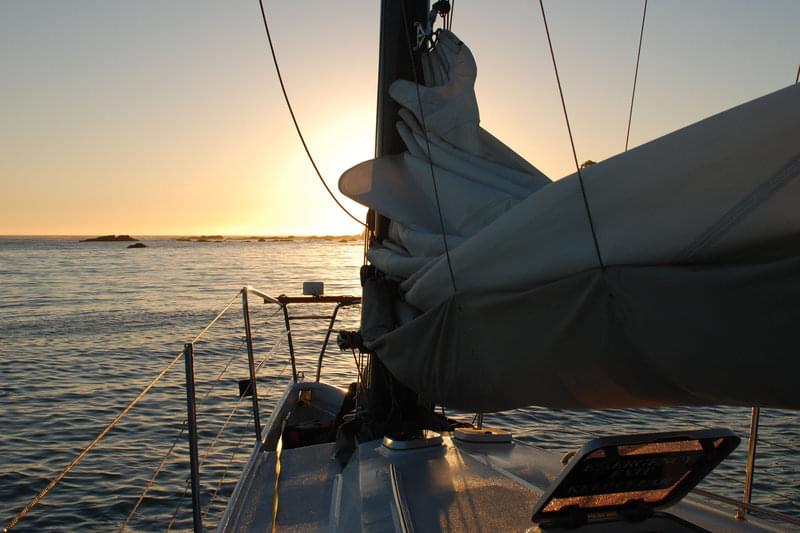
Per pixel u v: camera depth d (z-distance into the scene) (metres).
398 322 4.72
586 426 12.40
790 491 8.52
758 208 1.95
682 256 2.13
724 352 2.07
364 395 5.62
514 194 3.74
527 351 2.82
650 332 2.24
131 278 67.12
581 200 2.47
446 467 4.26
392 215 4.16
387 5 5.00
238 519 4.40
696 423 12.11
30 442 13.65
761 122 2.03
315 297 7.61
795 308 1.90
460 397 3.59
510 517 3.49
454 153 4.14
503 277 2.84
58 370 21.14
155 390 17.61
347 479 4.51
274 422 6.79
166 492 10.82
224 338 25.62
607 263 2.33
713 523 3.58
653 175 2.26
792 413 12.44
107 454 12.64
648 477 2.58
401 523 3.40
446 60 4.54
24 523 9.89
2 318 34.66
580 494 2.55
